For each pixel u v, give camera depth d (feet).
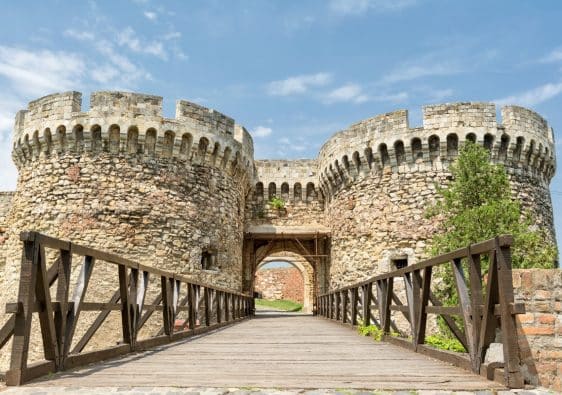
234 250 65.41
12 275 55.21
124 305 21.43
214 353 22.85
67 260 16.38
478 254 16.08
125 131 55.42
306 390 13.35
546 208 64.08
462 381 14.73
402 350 24.21
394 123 62.85
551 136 66.23
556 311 16.66
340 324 46.62
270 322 52.39
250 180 75.00
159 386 13.69
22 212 56.65
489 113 59.67
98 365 18.22
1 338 13.92
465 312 17.04
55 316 16.17
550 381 16.15
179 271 55.36
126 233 53.62
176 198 57.00
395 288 59.47
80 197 54.13
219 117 62.95
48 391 12.84
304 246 83.92
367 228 63.93
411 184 61.05
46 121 56.44
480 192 47.03
